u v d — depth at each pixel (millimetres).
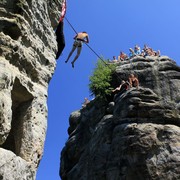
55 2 10133
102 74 33000
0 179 6301
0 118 6688
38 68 8641
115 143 25688
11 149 8258
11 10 7992
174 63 33844
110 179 24906
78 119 37125
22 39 8047
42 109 8453
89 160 28500
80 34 16219
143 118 25875
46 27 9289
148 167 23406
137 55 35031
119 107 27547
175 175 22938
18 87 7844
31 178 7520
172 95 30781
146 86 31516
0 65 7117
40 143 8055
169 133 24609
